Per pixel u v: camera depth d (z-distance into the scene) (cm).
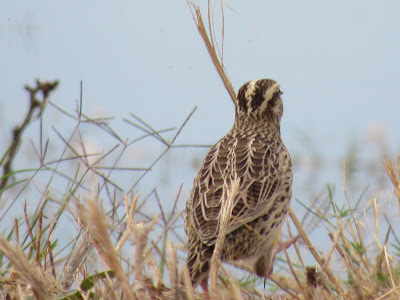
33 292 1384
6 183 1841
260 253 1609
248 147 1723
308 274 1476
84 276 1487
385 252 1538
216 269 1412
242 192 1606
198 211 1570
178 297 1303
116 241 1568
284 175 1695
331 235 1627
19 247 1382
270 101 1834
